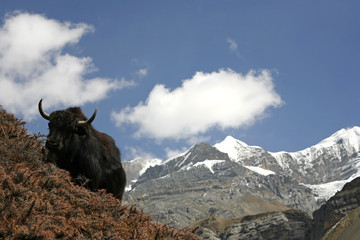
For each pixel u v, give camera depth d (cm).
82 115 952
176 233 699
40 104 927
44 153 850
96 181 908
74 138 902
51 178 650
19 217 511
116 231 611
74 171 895
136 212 703
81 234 550
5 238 480
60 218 545
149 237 657
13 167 634
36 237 494
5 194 538
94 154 922
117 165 973
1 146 698
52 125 902
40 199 571
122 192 981
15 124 889
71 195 641
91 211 642
